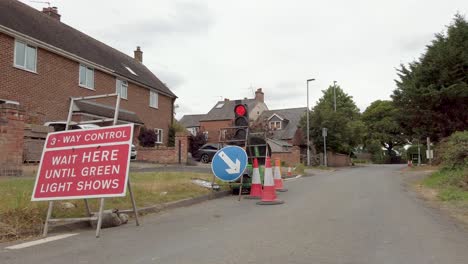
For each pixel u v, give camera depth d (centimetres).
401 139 6912
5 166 1211
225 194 1291
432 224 775
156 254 555
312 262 514
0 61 1853
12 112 1229
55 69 2192
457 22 2289
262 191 1235
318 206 1021
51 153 752
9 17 2053
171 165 2283
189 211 956
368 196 1249
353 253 558
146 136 2792
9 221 689
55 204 803
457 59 2166
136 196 1011
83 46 2600
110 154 716
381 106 7081
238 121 1314
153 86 3084
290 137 5200
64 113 2242
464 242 627
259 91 5944
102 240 645
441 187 1434
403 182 1830
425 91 2259
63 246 606
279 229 722
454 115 2272
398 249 582
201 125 5822
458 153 1628
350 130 4747
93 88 2480
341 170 3434
